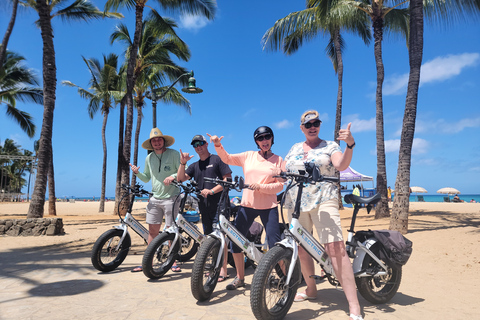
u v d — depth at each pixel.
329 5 10.63
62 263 5.35
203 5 15.92
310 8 13.85
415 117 8.08
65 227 11.48
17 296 3.54
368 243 3.15
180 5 15.97
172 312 3.04
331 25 14.14
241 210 3.68
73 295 3.56
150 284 4.02
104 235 4.62
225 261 4.24
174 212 4.77
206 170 4.44
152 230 4.89
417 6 8.23
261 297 2.60
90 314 2.98
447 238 6.91
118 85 23.55
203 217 4.48
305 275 3.41
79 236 9.10
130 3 16.28
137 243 7.59
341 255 2.91
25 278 4.33
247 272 4.71
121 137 21.41
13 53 20.27
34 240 8.35
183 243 4.70
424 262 5.15
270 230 3.53
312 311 3.07
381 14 13.52
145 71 21.52
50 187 19.45
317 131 3.20
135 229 4.94
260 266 2.68
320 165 3.08
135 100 24.95
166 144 4.98
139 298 3.46
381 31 13.59
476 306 3.19
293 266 2.82
